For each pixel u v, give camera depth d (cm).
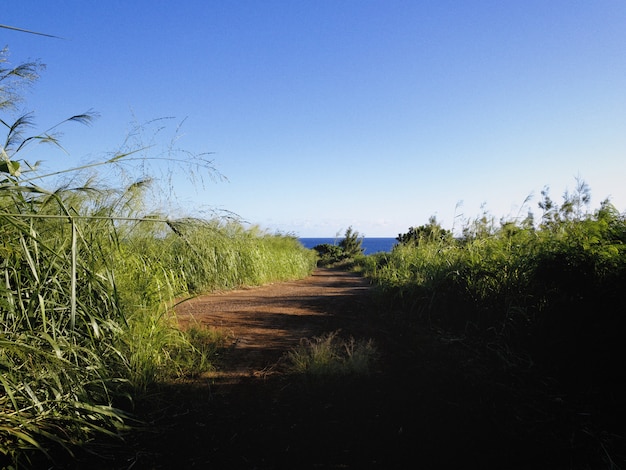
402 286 794
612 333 417
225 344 549
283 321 703
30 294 337
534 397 383
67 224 396
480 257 673
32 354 307
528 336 499
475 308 612
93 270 398
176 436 315
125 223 539
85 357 365
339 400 379
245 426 331
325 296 1068
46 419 300
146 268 529
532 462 280
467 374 439
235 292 1158
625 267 436
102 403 350
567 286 478
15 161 319
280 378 435
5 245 324
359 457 285
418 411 356
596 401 369
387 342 562
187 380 427
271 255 1741
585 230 517
